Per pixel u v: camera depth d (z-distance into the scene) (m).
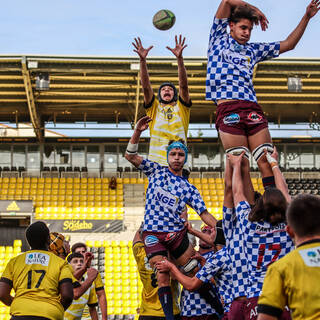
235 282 6.70
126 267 30.45
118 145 40.50
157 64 30.03
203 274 6.90
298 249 4.49
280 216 5.98
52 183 37.91
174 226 7.73
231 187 6.96
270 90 34.19
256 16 7.26
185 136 8.88
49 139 40.03
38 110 36.78
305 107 37.34
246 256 6.19
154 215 7.77
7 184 37.47
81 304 10.16
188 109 8.97
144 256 9.49
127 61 30.00
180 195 7.84
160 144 8.73
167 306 7.32
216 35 7.41
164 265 7.14
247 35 7.28
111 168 40.22
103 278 29.95
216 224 7.66
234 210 6.91
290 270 4.43
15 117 39.09
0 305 26.22
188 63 29.94
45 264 7.27
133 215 36.12
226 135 7.03
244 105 7.03
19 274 7.23
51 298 7.09
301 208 4.52
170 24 9.95
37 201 36.50
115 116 39.09
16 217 35.38
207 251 9.14
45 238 7.51
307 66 30.25
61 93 34.31
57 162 40.06
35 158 40.03
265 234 6.04
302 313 4.32
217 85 7.18
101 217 34.50
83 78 32.06
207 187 38.19
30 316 6.87
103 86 33.31
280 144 41.19
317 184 38.03
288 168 40.94
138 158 8.02
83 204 36.62
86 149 40.44
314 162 41.16
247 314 6.01
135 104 35.16
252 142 7.04
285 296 4.47
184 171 8.58
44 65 29.78
